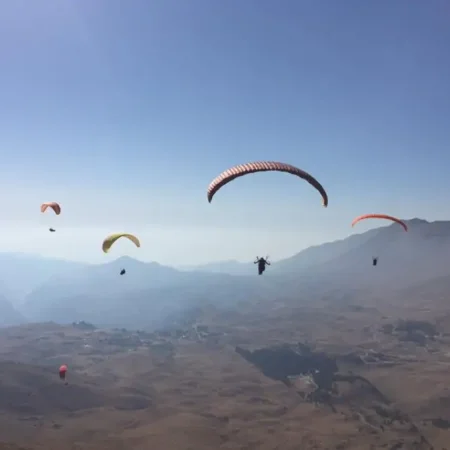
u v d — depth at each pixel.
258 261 32.91
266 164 30.44
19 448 168.62
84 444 182.75
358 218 48.50
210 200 30.22
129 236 48.94
